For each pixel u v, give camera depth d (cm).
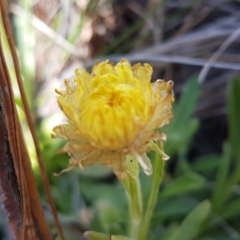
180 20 16
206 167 13
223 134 15
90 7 15
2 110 7
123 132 6
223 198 12
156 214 12
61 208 13
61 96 7
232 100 12
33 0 16
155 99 6
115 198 12
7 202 7
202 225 12
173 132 12
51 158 13
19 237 7
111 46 15
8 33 7
